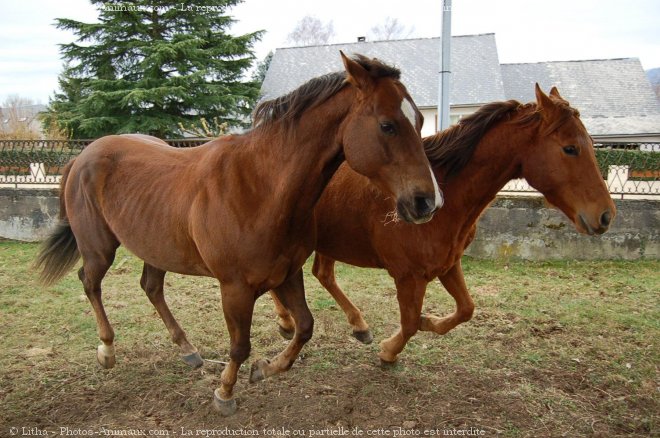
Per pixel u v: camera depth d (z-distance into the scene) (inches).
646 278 210.4
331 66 837.2
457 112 725.9
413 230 110.9
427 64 780.0
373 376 126.6
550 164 104.6
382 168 82.3
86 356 139.3
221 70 639.1
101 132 598.9
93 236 125.8
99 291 132.0
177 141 290.4
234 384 110.8
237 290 98.4
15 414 110.8
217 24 666.8
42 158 301.4
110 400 116.7
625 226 235.1
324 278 145.5
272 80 837.8
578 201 103.8
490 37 807.7
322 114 88.4
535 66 870.4
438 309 177.9
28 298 189.2
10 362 135.5
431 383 123.1
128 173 117.4
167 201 107.7
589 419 107.7
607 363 133.0
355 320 143.2
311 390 119.8
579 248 238.7
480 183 111.2
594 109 782.5
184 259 108.1
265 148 93.6
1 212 287.1
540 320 164.6
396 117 80.1
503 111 108.4
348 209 121.1
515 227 241.3
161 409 113.4
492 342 147.4
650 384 122.0
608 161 263.1
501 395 117.2
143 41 613.3
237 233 94.6
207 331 157.5
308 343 146.8
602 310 173.2
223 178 97.4
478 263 239.1
